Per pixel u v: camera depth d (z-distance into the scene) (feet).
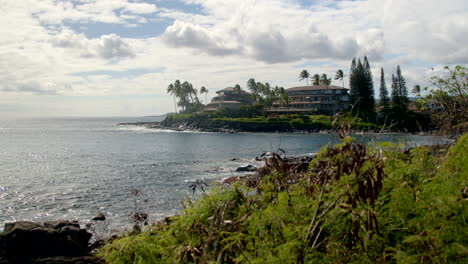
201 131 401.70
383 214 6.47
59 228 27.14
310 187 7.75
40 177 101.55
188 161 137.80
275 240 6.30
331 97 365.40
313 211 6.95
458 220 5.26
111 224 51.31
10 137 308.81
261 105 418.72
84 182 92.68
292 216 6.89
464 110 14.83
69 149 194.70
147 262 7.45
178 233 8.07
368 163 6.25
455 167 6.64
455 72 18.66
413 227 5.89
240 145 213.66
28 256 17.53
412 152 8.20
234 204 8.12
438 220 5.43
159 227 8.88
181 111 556.51
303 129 330.54
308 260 5.84
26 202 70.54
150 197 70.54
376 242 5.99
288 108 377.91
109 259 7.75
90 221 55.26
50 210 64.34
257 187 8.53
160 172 108.78
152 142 245.65
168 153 170.19
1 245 18.12
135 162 135.54
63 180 96.17
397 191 6.43
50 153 173.17
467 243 5.01
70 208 65.36
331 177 7.13
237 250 6.35
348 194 6.41
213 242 6.35
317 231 6.51
